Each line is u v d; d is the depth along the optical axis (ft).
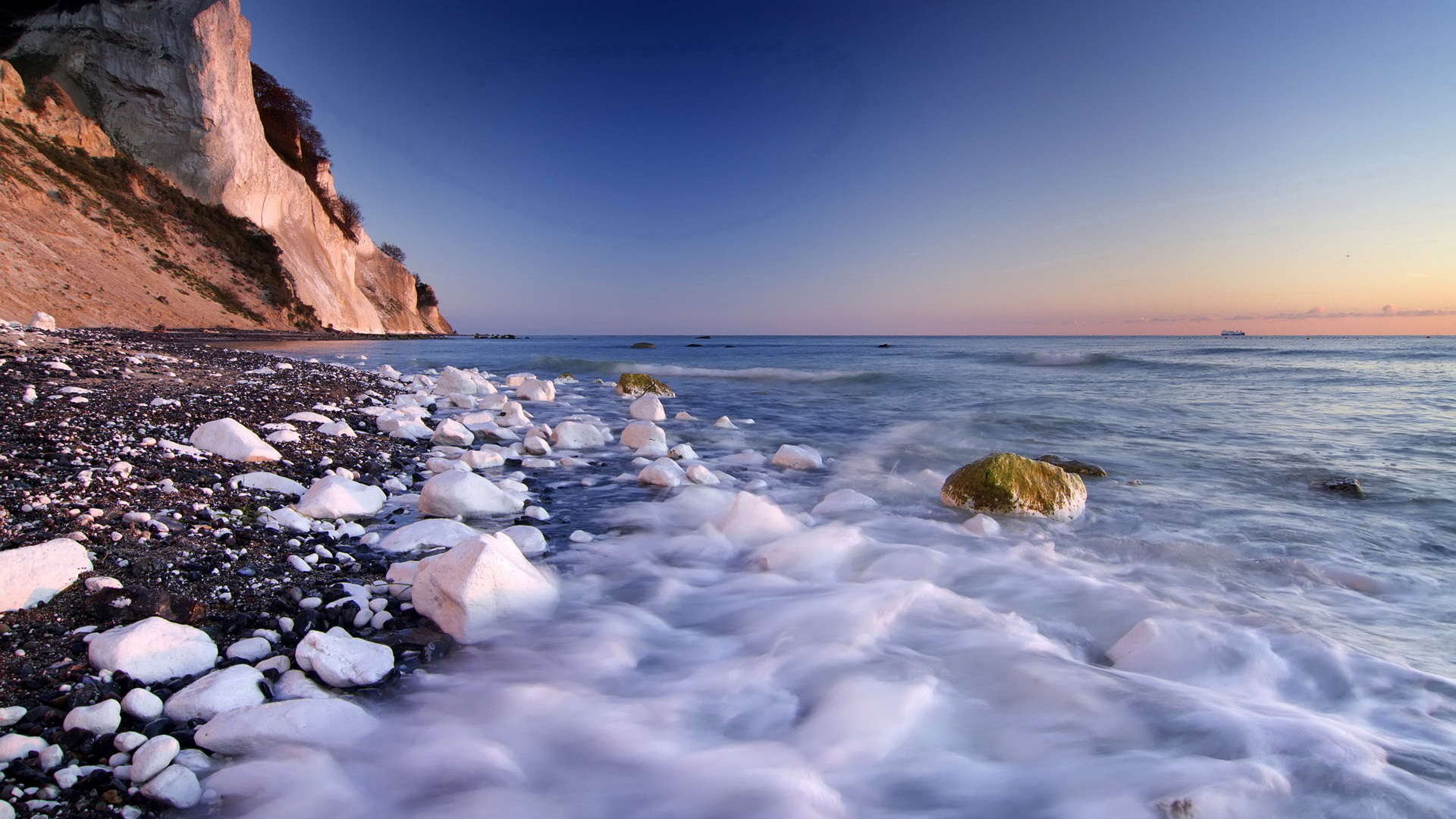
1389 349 131.75
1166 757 8.28
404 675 9.87
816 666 10.49
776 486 23.32
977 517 18.37
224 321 114.32
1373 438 31.96
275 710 8.04
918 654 10.96
